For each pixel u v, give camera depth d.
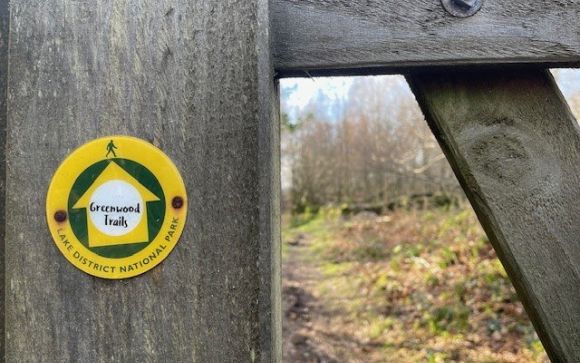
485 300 5.47
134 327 0.74
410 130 11.13
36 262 0.75
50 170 0.75
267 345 0.73
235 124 0.74
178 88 0.74
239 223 0.73
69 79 0.75
